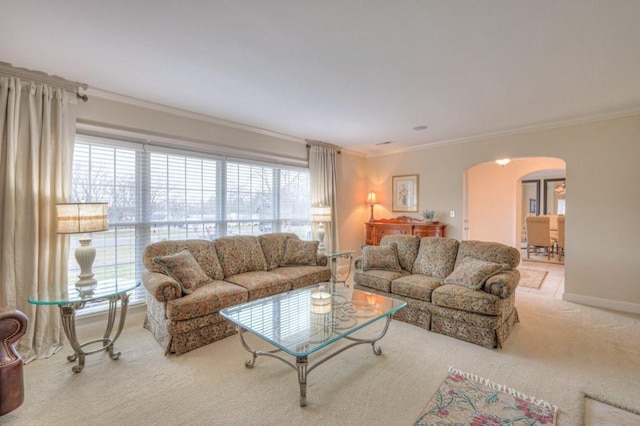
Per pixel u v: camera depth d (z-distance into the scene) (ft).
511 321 9.91
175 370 7.55
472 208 23.49
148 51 7.39
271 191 15.29
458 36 6.72
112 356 8.09
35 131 8.48
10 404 5.78
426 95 10.12
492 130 14.51
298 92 9.89
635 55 7.46
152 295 8.93
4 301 7.99
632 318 10.95
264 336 6.66
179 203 12.00
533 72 8.43
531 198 34.27
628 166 11.63
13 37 6.77
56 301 7.14
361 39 6.86
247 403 6.32
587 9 5.78
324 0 5.55
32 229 8.34
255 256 12.29
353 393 6.64
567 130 12.96
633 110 11.39
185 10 5.83
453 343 9.02
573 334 9.62
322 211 16.03
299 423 5.75
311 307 8.39
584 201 12.59
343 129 14.44
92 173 9.95
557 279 17.01
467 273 9.89
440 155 17.12
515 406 6.18
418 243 12.64
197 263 10.27
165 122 11.39
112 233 10.37
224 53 7.48
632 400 6.39
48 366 7.73
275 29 6.48
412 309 10.38
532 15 5.97
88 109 9.68
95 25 6.32
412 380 7.12
